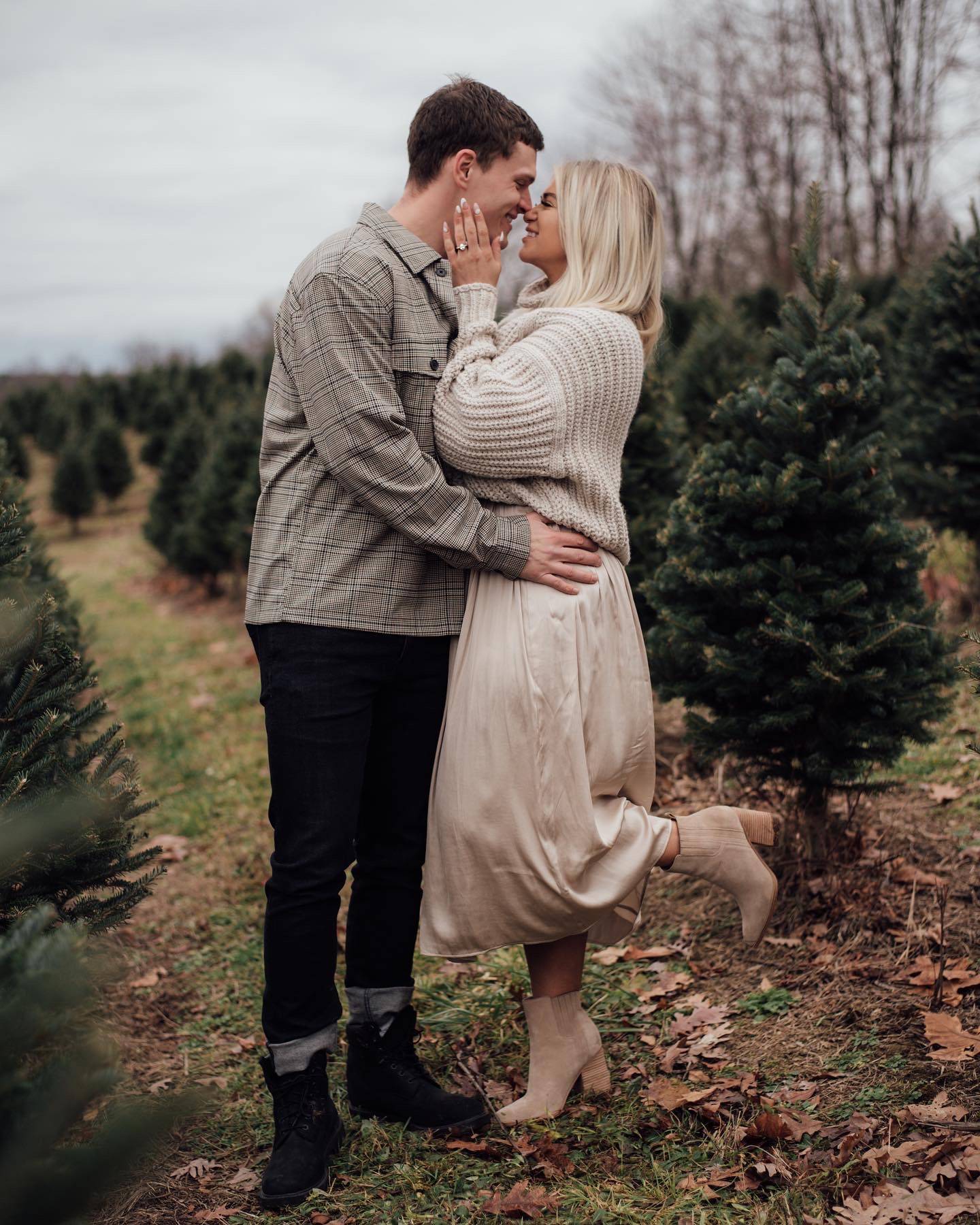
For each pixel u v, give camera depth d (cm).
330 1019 212
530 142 225
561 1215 186
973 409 502
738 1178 191
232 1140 224
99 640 873
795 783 309
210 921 353
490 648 213
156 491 1198
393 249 210
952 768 376
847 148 2361
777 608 281
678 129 3053
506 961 297
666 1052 242
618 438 224
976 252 520
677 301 1338
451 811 214
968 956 251
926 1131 193
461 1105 220
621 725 222
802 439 300
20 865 174
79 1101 100
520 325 221
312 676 207
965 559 578
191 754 548
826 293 311
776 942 282
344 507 210
